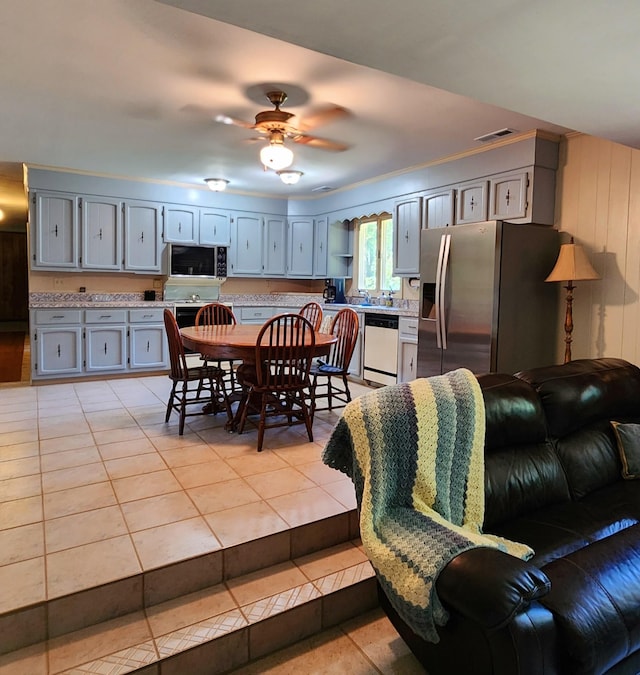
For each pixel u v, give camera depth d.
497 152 4.07
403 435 1.70
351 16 1.68
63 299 5.63
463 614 1.26
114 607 1.83
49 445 3.24
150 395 4.73
